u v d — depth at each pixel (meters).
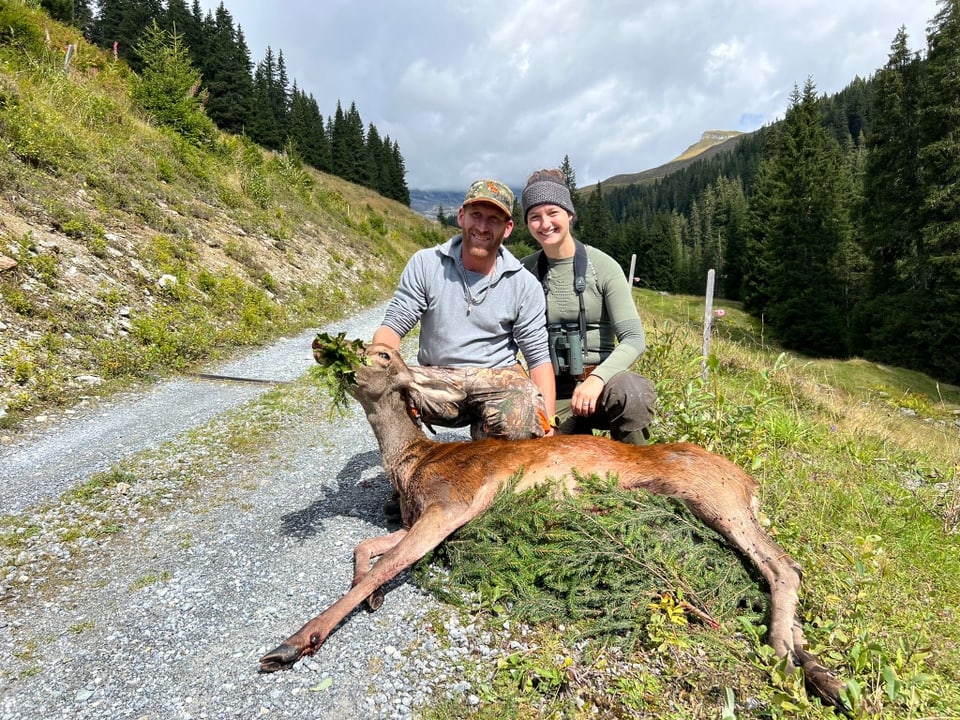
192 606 2.82
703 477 2.80
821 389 10.27
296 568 3.14
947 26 27.30
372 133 82.69
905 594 3.01
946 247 26.62
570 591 2.62
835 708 2.08
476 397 3.60
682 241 105.25
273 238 15.83
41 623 2.72
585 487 2.90
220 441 5.29
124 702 2.20
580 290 4.12
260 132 62.69
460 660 2.38
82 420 5.88
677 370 5.93
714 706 2.13
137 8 62.44
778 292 35.75
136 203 11.45
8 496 4.11
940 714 2.10
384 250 25.55
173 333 8.55
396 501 3.70
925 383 20.84
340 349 3.10
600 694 2.19
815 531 3.56
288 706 2.16
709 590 2.55
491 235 3.53
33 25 15.62
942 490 5.06
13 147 10.04
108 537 3.56
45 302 7.53
